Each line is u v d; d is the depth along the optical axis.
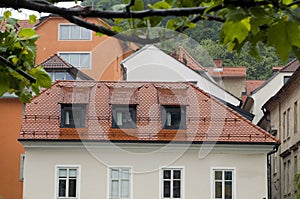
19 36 5.86
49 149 49.56
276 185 64.94
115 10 4.14
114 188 48.88
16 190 58.56
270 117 69.44
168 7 4.29
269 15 3.72
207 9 3.84
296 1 3.75
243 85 84.62
